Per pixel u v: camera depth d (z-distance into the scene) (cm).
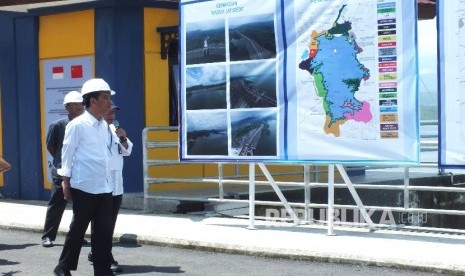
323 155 1013
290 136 1038
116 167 884
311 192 1426
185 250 997
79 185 776
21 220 1230
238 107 1080
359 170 1662
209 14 1101
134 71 1385
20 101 1523
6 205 1430
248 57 1068
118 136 884
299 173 1470
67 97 1002
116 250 1001
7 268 891
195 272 853
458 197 1634
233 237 1022
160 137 1411
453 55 917
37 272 867
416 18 938
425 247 928
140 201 1317
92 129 784
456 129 921
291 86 1034
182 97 1132
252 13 1062
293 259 917
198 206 1282
